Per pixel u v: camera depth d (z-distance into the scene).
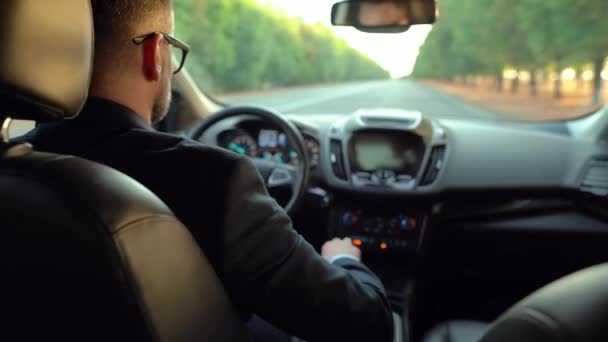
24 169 0.78
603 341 0.50
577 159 2.71
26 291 0.76
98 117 0.98
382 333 1.01
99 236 0.71
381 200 2.79
